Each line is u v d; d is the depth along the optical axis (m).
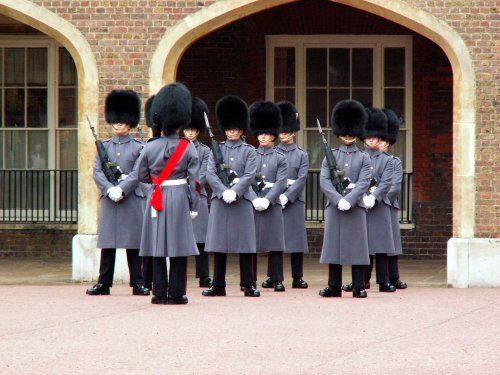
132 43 32.44
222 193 28.33
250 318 23.48
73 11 32.50
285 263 38.91
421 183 39.84
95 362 18.22
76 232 40.16
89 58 32.47
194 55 40.44
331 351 19.38
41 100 40.84
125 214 28.69
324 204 40.66
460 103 31.73
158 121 26.25
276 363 18.22
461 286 31.73
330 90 40.69
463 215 31.77
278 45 40.69
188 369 17.66
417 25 31.88
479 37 31.66
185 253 25.77
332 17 40.00
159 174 26.05
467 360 18.59
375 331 21.78
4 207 40.44
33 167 40.88
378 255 30.44
